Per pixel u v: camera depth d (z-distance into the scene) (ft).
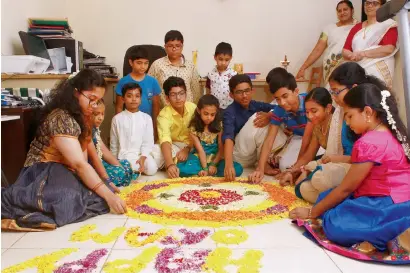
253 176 9.09
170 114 10.82
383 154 5.34
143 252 5.20
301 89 16.97
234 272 4.70
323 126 8.23
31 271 4.75
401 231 4.96
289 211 6.87
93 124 8.25
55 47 12.87
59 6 15.62
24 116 7.93
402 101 11.78
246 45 16.80
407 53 4.84
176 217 6.55
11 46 11.82
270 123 9.97
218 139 10.53
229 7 16.60
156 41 16.56
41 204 6.32
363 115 5.52
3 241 5.74
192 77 13.48
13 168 7.91
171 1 16.43
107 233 6.00
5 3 11.47
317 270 4.78
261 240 5.68
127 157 10.28
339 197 5.81
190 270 4.72
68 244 5.60
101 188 6.94
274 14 16.72
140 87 10.91
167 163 10.07
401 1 4.70
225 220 6.41
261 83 15.44
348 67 6.58
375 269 4.80
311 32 16.85
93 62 14.58
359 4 16.34
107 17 16.37
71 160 6.77
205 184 8.95
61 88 7.14
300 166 8.93
